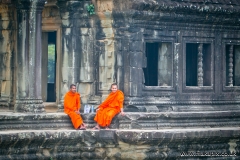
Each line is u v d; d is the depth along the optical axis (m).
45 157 27.83
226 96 33.06
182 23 31.56
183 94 31.67
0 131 27.42
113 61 30.33
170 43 31.41
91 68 30.59
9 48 30.73
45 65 32.03
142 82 30.45
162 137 28.47
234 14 32.69
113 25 30.14
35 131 27.56
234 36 33.28
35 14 29.30
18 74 29.44
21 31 29.31
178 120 30.17
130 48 30.11
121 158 28.56
